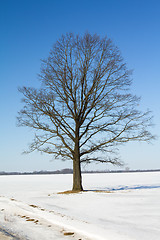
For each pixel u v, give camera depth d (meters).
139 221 10.47
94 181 51.94
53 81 24.36
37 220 9.66
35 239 7.13
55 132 24.03
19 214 11.16
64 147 23.98
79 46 24.95
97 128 24.00
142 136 23.48
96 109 23.91
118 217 11.51
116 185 37.53
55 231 8.06
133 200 16.83
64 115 24.31
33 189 32.75
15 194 24.89
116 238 7.27
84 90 24.78
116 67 24.25
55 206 15.35
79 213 12.77
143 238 7.50
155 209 13.29
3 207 13.30
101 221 10.45
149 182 43.78
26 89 23.98
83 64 24.83
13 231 7.86
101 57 24.89
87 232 7.84
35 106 23.98
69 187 36.50
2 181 60.56
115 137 24.02
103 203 16.16
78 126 24.62
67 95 24.33
